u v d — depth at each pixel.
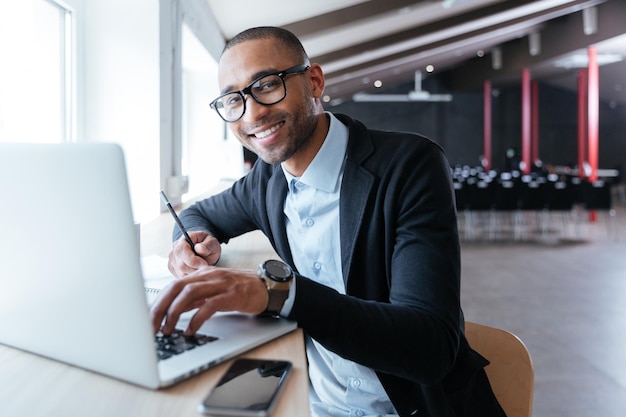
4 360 0.68
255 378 0.63
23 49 2.28
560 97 19.23
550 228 9.77
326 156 1.03
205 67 5.42
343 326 0.74
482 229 8.99
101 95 2.58
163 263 1.30
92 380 0.63
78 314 0.62
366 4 6.18
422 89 20.17
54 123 2.44
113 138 2.60
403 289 0.83
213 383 0.62
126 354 0.60
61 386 0.61
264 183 1.25
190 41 4.03
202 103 5.73
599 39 10.42
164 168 2.71
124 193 0.55
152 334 0.59
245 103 0.98
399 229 0.93
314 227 1.07
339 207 1.02
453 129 19.94
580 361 3.17
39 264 0.63
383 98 19.33
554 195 8.59
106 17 2.54
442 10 8.22
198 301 0.78
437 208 0.92
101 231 0.57
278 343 0.75
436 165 0.97
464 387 0.98
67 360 0.66
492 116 19.94
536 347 3.41
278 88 0.98
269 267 0.77
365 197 0.98
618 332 3.74
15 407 0.56
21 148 0.59
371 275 1.01
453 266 0.86
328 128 1.06
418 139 1.01
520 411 1.06
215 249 1.26
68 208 0.58
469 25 9.41
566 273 5.79
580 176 13.31
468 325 1.14
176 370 0.63
